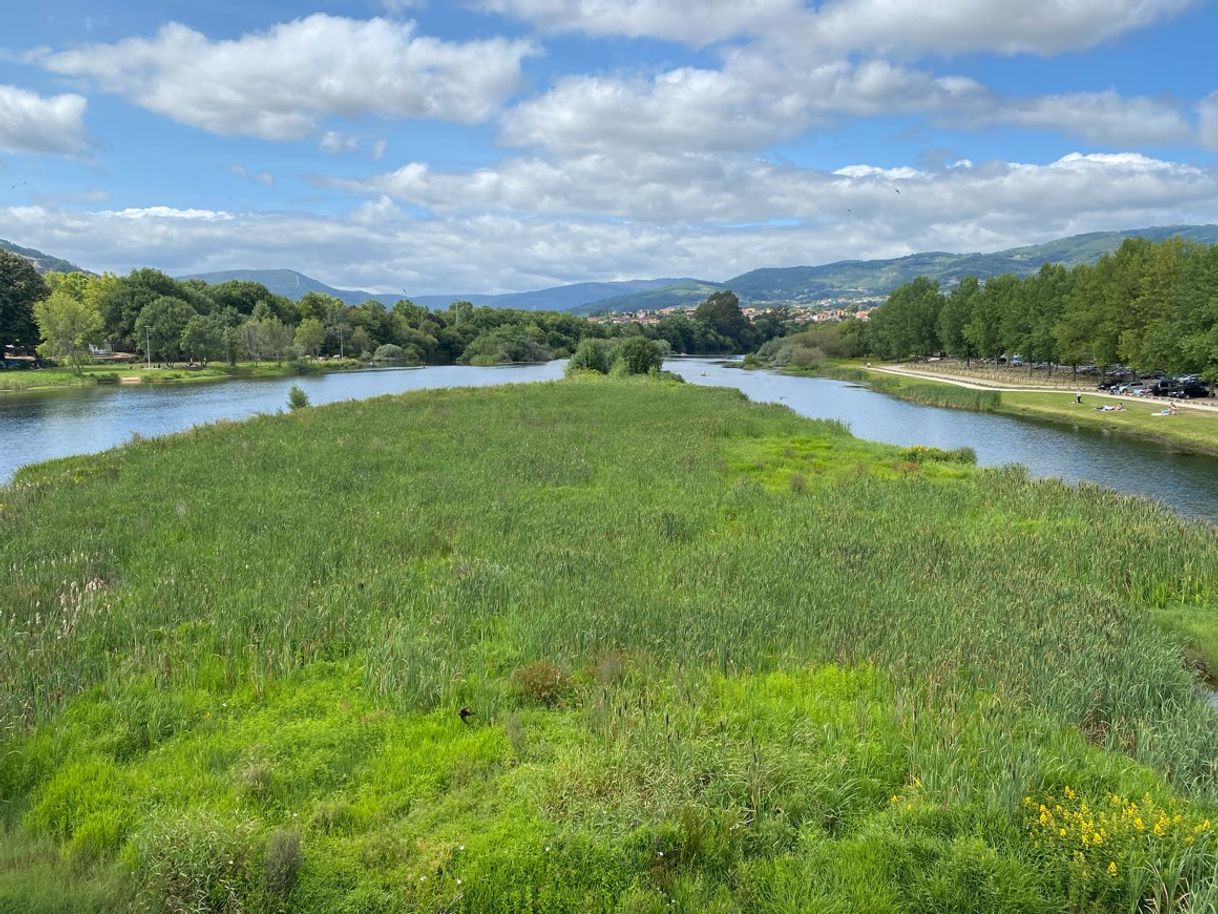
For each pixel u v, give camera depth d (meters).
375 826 6.31
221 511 15.71
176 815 6.14
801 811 6.69
